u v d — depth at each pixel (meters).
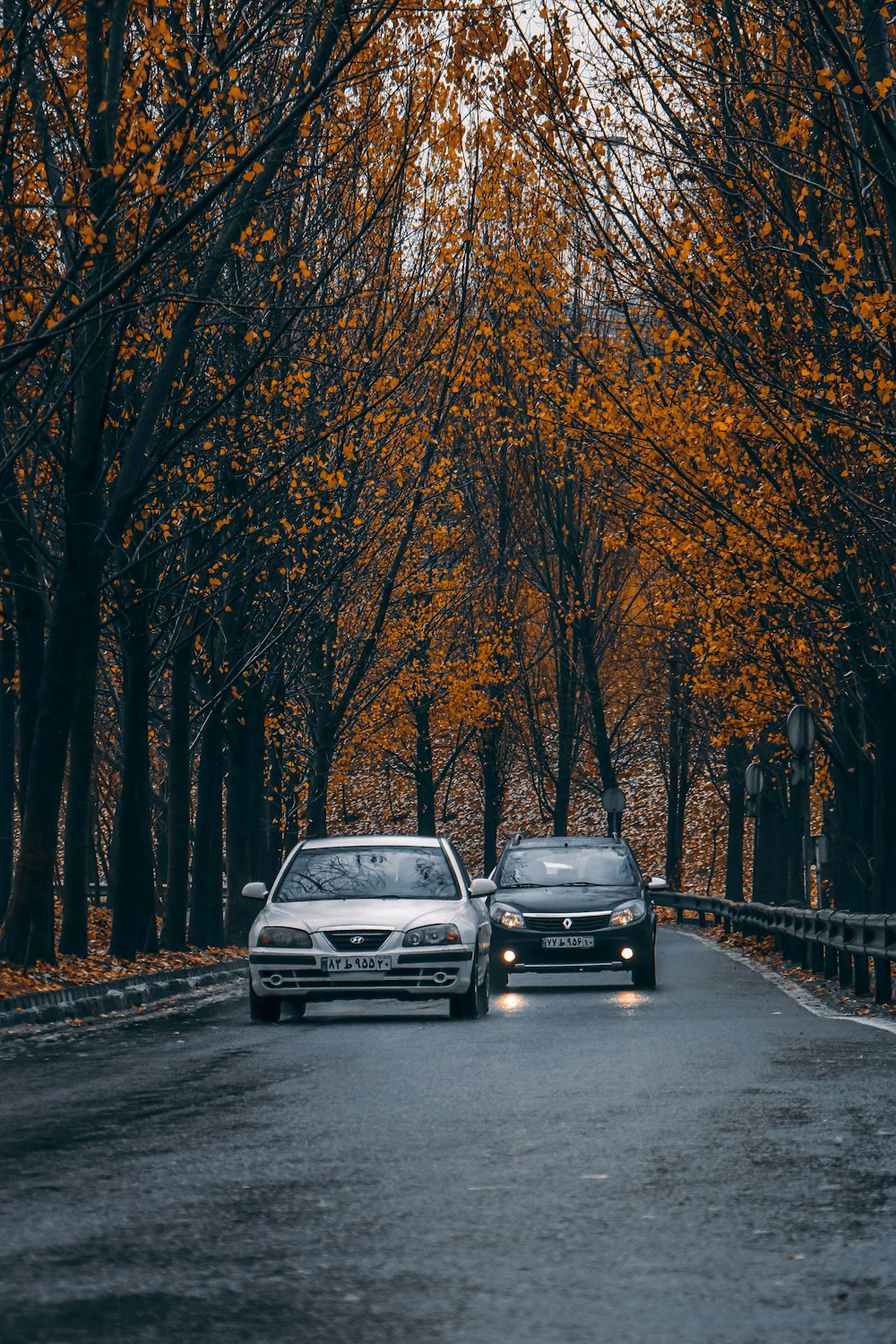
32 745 24.53
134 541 31.06
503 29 24.62
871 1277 7.04
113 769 58.44
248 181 24.72
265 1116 11.90
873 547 27.33
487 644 58.44
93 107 22.62
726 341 24.33
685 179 25.20
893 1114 11.40
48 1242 7.90
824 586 27.83
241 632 38.34
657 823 93.62
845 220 24.59
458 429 45.38
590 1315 6.50
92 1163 10.03
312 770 50.34
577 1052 15.82
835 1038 16.62
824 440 26.28
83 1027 20.17
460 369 38.41
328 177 31.86
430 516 50.12
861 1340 6.09
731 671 36.22
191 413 30.00
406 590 51.25
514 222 28.94
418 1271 7.25
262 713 41.56
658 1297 6.75
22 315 21.86
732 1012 20.56
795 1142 10.31
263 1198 8.90
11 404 24.47
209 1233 8.06
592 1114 11.70
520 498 61.28
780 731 37.88
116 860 30.75
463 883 21.84
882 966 21.05
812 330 24.94
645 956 25.72
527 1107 12.12
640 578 62.16
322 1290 6.95
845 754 34.78
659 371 27.44
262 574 35.81
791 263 24.28
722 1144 10.30
